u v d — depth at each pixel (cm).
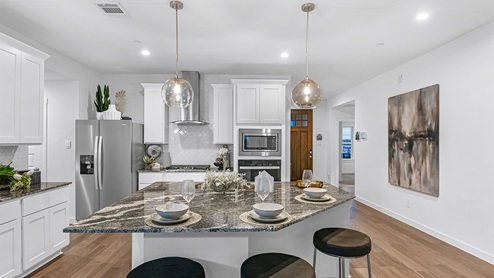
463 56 316
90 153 415
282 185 299
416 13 266
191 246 173
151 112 472
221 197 232
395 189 448
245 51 379
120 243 342
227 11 266
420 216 388
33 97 295
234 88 459
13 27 302
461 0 241
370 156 528
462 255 304
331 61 421
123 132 420
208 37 330
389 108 459
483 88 291
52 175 429
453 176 329
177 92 257
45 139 429
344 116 777
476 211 298
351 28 302
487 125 287
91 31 313
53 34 321
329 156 784
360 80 542
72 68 415
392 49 365
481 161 292
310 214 180
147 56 402
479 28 296
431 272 268
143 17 279
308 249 234
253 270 147
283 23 291
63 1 246
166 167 474
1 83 256
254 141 454
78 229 147
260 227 154
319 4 251
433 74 363
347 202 239
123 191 418
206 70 477
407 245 334
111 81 497
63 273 264
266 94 457
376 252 314
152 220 162
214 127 476
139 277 138
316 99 265
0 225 224
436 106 352
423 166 375
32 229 257
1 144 260
